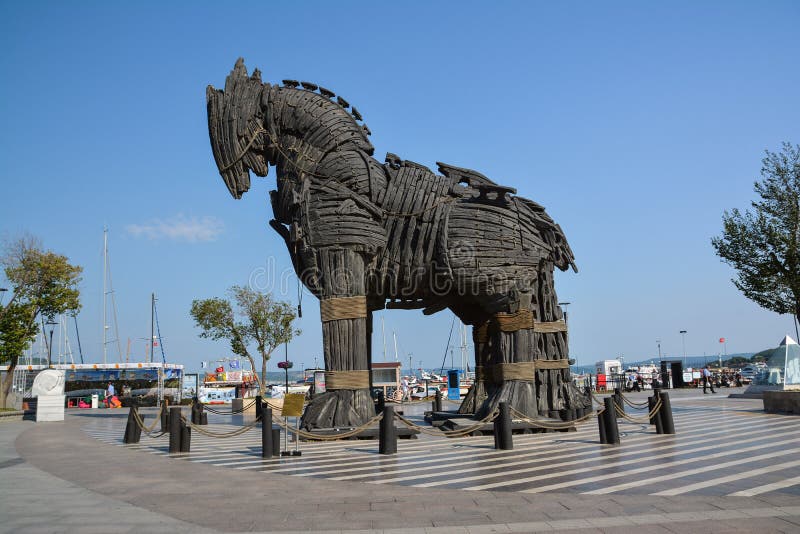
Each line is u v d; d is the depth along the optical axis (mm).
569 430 13609
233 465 9508
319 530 5355
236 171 13742
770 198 17859
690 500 6332
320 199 13203
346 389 12812
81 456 10969
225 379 43969
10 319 24984
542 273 15344
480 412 14242
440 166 14180
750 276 18188
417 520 5684
